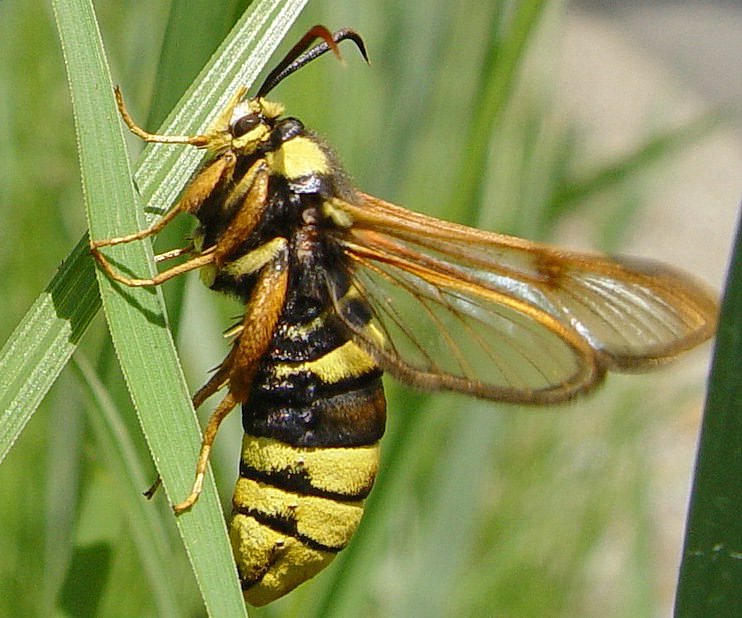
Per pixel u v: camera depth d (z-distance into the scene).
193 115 0.17
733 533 0.16
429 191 0.21
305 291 0.18
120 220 0.17
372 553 0.19
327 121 0.21
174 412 0.17
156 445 0.17
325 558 0.18
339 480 0.18
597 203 0.24
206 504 0.17
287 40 0.20
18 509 0.20
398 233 0.18
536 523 0.23
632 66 0.81
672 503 0.37
